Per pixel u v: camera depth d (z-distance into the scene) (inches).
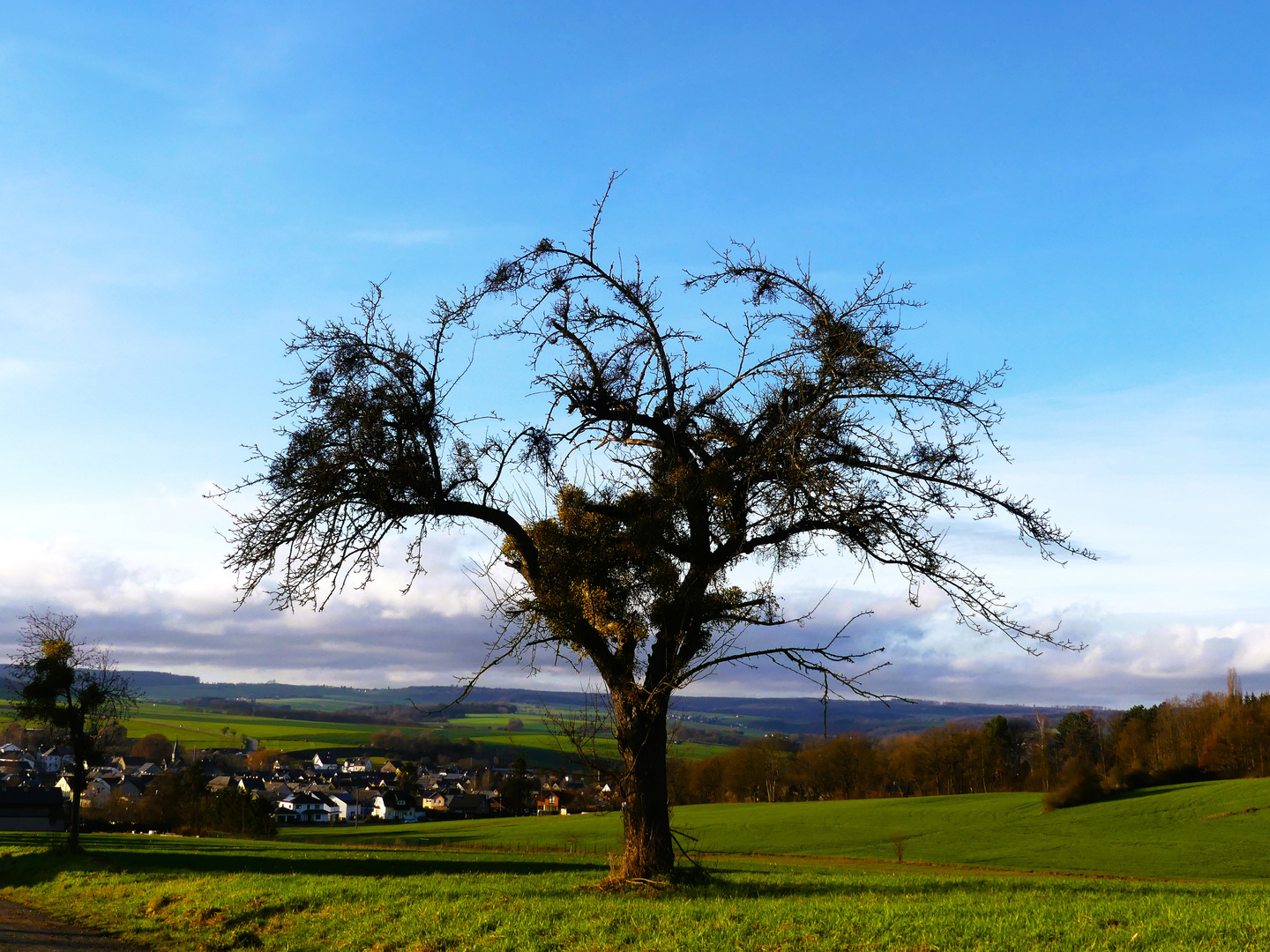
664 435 523.5
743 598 492.1
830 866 1673.2
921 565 485.7
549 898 496.1
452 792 4896.7
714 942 379.6
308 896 566.9
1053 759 4603.8
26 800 3056.1
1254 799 2753.4
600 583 482.9
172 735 6884.8
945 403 488.1
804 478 467.5
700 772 3964.1
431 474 506.0
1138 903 486.9
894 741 4574.3
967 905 468.4
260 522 486.0
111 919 633.0
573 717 509.7
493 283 543.2
